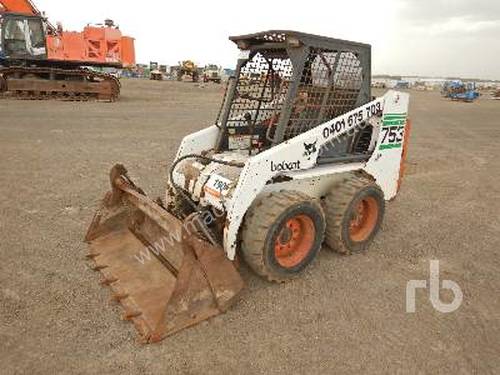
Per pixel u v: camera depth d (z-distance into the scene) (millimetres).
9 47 15281
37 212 5270
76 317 3260
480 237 5348
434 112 23250
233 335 3152
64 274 3852
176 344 3027
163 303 3293
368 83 4504
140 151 8984
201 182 3994
